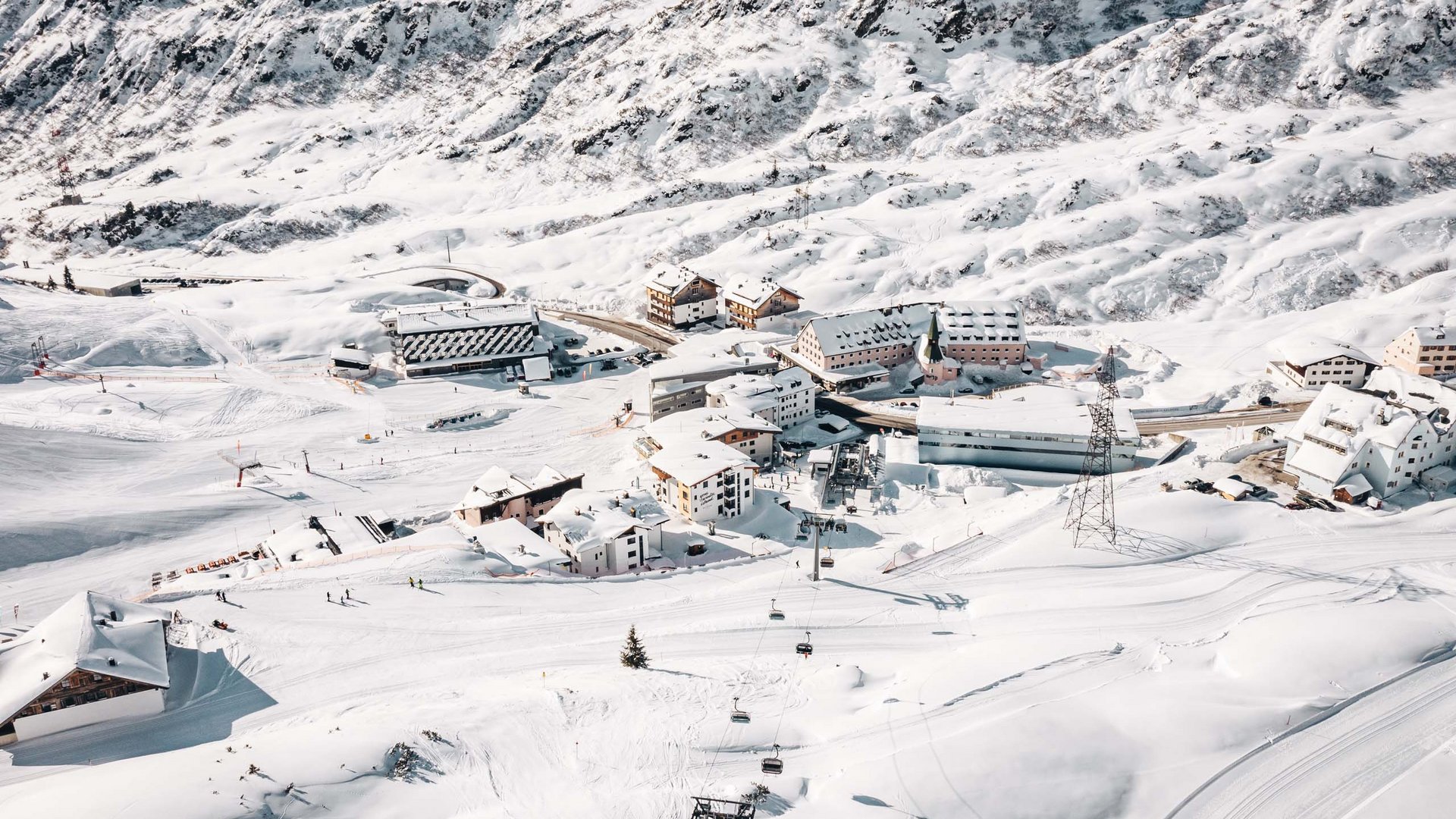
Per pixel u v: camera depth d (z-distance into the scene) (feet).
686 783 227.40
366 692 277.64
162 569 365.40
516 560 368.07
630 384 560.20
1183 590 316.81
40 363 545.44
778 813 216.33
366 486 440.86
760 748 240.12
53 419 480.64
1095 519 363.56
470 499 411.75
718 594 335.67
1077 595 317.42
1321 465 375.45
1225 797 222.48
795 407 493.77
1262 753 234.79
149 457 459.73
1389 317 558.56
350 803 219.82
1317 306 618.44
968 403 476.54
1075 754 231.71
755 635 305.53
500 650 300.40
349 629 310.65
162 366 570.05
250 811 213.25
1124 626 298.35
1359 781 226.38
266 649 298.97
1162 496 373.81
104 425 481.87
